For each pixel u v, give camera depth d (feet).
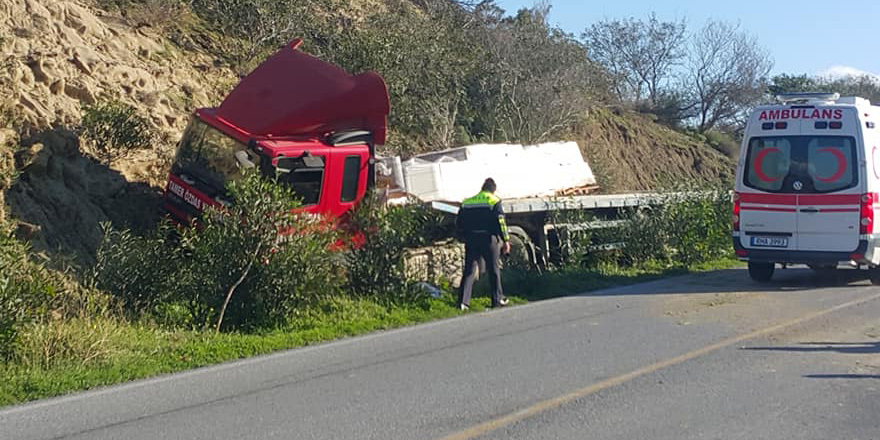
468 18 94.89
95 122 45.96
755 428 22.77
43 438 21.50
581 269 53.36
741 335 34.88
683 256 60.13
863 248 48.03
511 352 31.86
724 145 137.28
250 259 35.65
